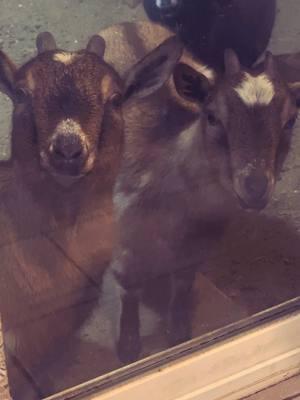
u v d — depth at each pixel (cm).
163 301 90
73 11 70
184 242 88
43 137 69
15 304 79
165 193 82
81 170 72
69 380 84
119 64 74
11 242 77
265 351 89
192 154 81
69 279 82
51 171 72
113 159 75
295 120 82
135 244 85
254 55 79
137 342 88
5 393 73
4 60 69
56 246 79
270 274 93
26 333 81
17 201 76
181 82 77
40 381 83
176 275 91
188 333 90
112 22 73
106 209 79
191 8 76
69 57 69
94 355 86
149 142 78
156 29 76
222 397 88
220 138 79
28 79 68
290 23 80
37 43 69
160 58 73
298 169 90
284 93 79
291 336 91
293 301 91
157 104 77
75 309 85
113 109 72
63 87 69
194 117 79
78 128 69
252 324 89
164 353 85
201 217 87
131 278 87
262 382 89
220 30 78
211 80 78
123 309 88
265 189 79
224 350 86
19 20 68
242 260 94
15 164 73
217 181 83
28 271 79
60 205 77
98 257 83
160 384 84
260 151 78
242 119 77
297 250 95
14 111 70
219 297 92
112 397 81
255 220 92
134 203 81
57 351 85
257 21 79
